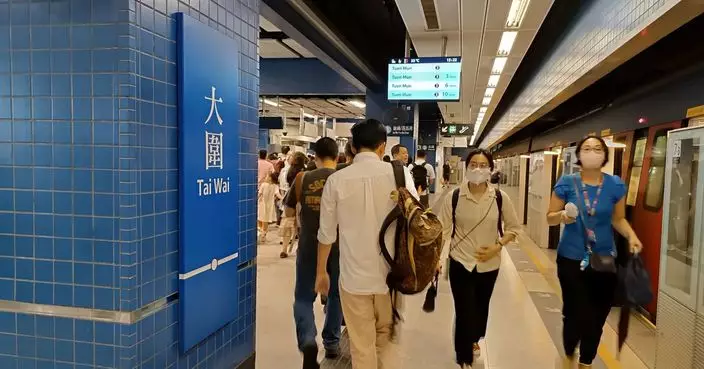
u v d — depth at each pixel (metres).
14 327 2.00
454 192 3.20
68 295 1.94
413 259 2.27
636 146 5.83
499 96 13.48
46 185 1.93
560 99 7.99
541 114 10.61
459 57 7.63
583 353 2.94
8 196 1.97
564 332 3.00
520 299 5.00
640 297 2.81
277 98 17.44
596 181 2.93
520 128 15.18
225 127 2.48
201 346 2.37
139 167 1.90
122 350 1.89
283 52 12.30
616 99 6.75
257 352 3.41
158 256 2.02
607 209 2.85
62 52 1.90
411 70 7.80
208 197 2.33
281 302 4.64
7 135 1.96
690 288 2.73
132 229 1.87
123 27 1.83
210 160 2.34
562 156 8.20
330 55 8.64
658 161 4.96
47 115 1.92
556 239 8.26
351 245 2.35
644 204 5.16
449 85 7.67
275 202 8.66
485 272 3.08
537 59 10.33
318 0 7.72
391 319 2.46
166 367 2.10
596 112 7.88
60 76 1.90
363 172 2.38
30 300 1.98
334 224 2.45
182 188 2.13
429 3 5.80
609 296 2.89
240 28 2.71
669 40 4.28
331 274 3.13
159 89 2.01
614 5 4.56
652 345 3.86
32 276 1.97
